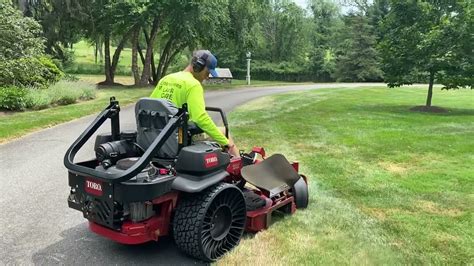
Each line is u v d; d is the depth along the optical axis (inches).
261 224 181.6
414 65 679.7
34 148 343.3
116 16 1023.6
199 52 166.7
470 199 230.4
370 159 327.9
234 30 1220.5
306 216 200.7
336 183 258.7
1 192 233.1
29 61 655.8
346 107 722.2
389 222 195.8
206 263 157.2
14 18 649.6
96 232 153.5
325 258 159.5
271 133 440.1
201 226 151.5
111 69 1173.7
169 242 173.2
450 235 182.2
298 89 1253.1
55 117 493.0
